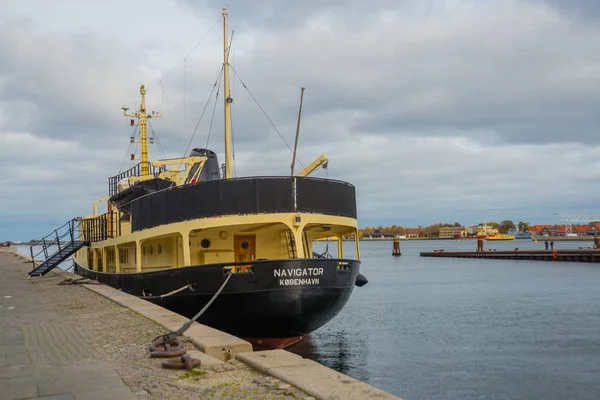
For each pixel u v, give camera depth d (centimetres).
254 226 1862
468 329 2870
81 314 1606
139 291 2047
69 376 859
